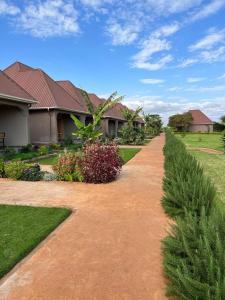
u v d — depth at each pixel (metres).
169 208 5.47
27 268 3.61
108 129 32.97
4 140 17.48
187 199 5.21
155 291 3.13
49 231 4.70
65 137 23.31
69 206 6.09
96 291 3.13
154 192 7.36
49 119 20.16
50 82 23.59
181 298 2.70
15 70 24.38
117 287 3.21
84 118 25.16
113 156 8.83
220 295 2.23
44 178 9.02
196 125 79.88
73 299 3.00
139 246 4.21
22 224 4.95
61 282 3.30
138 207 6.07
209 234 2.87
